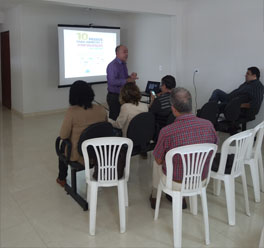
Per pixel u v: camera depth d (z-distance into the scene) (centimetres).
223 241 236
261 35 479
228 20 521
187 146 211
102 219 266
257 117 502
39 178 348
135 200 301
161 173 243
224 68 541
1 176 353
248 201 278
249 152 280
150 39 681
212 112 408
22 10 621
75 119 268
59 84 673
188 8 583
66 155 285
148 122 305
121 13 740
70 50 676
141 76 725
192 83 603
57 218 267
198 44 577
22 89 653
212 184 334
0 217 267
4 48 722
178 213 223
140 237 241
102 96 778
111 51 744
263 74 486
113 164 240
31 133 538
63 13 679
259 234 245
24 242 233
